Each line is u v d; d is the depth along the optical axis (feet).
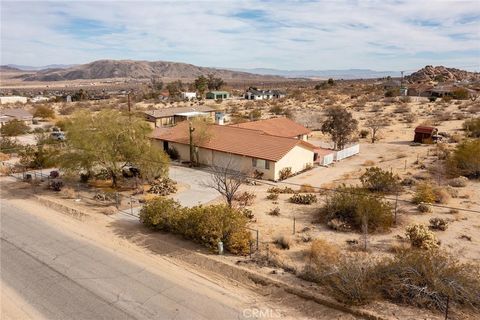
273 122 147.13
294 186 100.42
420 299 44.37
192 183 102.47
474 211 71.41
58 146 124.06
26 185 101.65
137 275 55.47
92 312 46.65
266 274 53.52
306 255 58.08
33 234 70.38
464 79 597.93
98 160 93.91
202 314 45.98
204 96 399.24
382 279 47.52
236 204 83.15
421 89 360.28
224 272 55.62
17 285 52.95
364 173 104.06
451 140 147.95
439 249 58.39
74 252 62.95
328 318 44.27
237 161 113.70
